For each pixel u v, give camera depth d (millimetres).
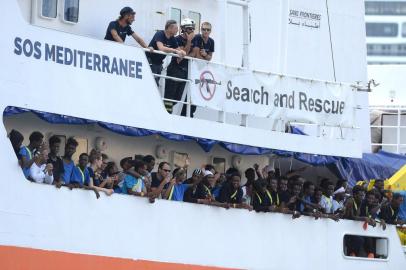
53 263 55719
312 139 68500
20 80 54750
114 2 63844
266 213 65250
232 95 64688
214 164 67500
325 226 68438
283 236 66188
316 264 67938
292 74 77562
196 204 61750
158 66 62969
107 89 58281
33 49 55219
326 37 79500
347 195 71188
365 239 71938
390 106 95125
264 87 66250
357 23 81250
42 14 60188
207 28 65562
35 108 55312
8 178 54188
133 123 59500
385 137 91875
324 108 69188
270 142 66250
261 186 65125
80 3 62312
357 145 70688
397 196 72875
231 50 71062
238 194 64000
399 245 72562
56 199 55750
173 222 60781
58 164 56375
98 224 57469
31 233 54938
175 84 63188
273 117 66750
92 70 57656
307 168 73875
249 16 70375
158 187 59906
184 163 65938
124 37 61844
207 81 63500
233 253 63688
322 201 69500
